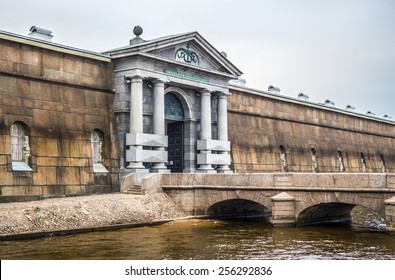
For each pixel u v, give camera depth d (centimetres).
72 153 3094
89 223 2478
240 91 4375
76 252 1925
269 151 4619
